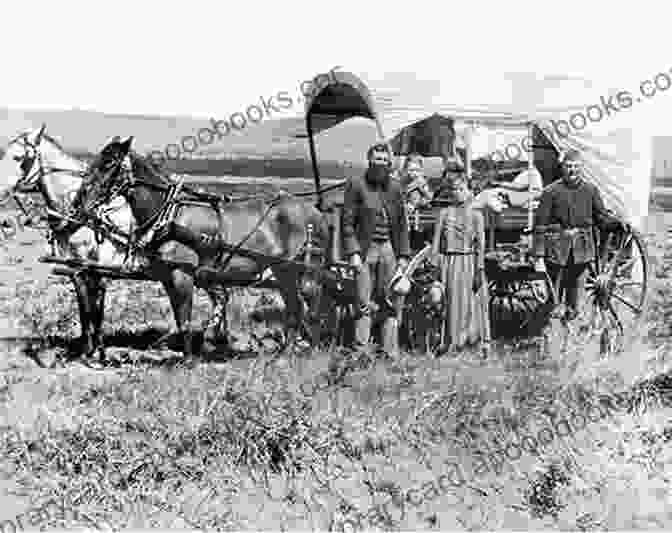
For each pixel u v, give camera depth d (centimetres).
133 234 1178
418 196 1288
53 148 1232
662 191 4475
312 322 1272
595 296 1259
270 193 1284
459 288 1216
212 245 1197
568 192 1230
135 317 1593
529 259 1273
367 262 1194
